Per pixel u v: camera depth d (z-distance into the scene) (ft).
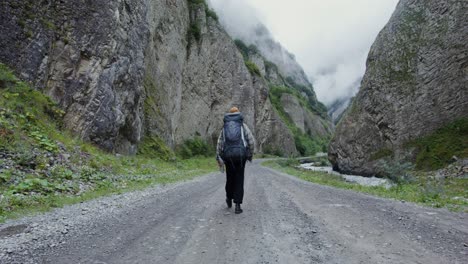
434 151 83.82
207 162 135.03
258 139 288.71
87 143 54.39
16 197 21.83
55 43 54.65
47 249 12.76
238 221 17.65
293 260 11.37
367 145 120.67
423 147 89.97
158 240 14.03
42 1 53.93
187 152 145.18
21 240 13.89
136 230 15.84
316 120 515.09
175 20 150.71
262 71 465.88
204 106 187.62
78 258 11.68
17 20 49.80
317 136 485.56
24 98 44.83
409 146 96.58
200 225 16.78
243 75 254.88
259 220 17.90
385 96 112.37
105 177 37.17
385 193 34.88
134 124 75.10
